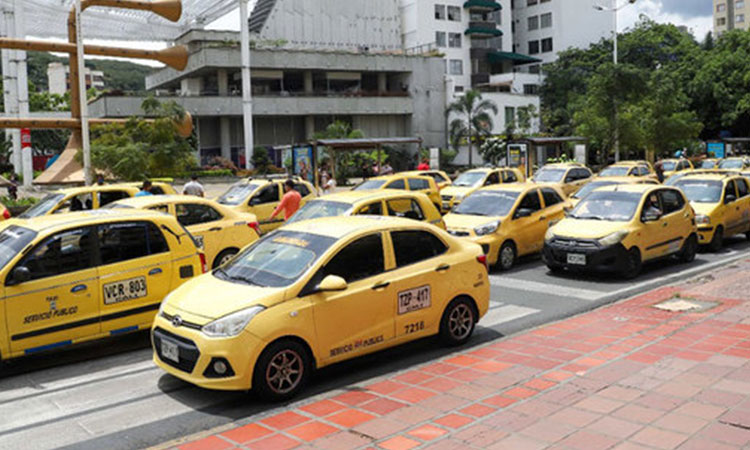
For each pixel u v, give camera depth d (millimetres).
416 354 7156
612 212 11758
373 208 10977
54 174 30625
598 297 9891
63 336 7031
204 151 49781
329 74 53594
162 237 7824
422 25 61219
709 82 55438
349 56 52969
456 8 63250
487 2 63312
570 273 11953
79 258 7199
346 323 6230
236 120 50500
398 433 4938
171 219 8000
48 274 6973
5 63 42406
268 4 55906
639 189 12109
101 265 7328
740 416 4984
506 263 12461
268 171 43938
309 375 6039
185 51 31625
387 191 11758
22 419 5641
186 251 7992
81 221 7324
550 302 9664
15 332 6734
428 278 6934
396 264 6766
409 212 11297
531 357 6750
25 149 37875
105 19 44375
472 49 63812
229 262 6934
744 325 7570
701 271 11742
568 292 10328
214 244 11414
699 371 6035
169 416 5605
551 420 5059
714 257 13383
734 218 14688
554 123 61625
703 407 5188
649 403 5316
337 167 43719
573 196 16375
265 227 16734
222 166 43719
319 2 57281
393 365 6828
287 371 5855
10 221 7898
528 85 66000
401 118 57094
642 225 11422
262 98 48781
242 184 17688
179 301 6180
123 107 42812
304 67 51000
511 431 4883
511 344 7293
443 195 20906
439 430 4965
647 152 45625
